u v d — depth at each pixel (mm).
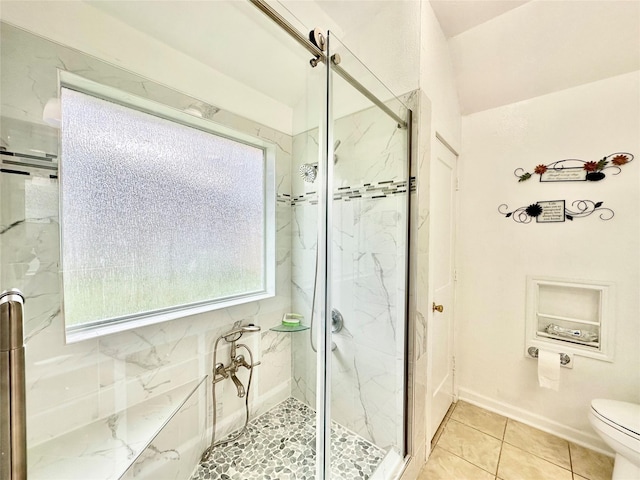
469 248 1947
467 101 1863
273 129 1704
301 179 1650
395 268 1329
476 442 1564
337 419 1410
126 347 1203
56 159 1012
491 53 1591
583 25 1344
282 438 1532
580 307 1582
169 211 1423
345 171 1438
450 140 1718
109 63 1105
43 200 987
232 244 1685
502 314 1812
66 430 1033
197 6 1181
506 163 1785
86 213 1143
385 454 1328
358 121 1374
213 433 1482
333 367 1433
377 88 1312
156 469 1146
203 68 1406
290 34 1243
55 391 1016
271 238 1780
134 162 1294
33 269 971
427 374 1422
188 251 1498
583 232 1533
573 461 1415
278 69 1546
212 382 1491
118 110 1239
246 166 1739
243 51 1436
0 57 881
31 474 952
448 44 1638
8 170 912
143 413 1231
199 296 1541
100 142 1184
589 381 1517
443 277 1718
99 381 1123
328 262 1492
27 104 938
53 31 973
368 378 1397
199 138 1533
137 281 1309
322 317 1485
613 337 1449
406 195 1294
